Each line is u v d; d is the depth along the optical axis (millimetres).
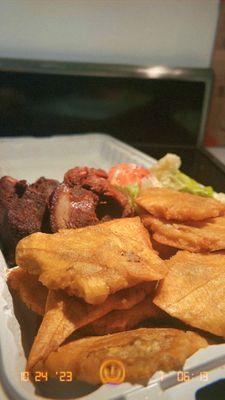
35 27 373
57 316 176
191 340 175
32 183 319
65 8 367
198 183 351
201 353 173
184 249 230
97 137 406
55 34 380
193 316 185
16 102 393
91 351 165
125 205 277
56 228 248
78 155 393
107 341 173
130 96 406
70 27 378
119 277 180
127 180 320
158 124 424
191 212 241
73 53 393
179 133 430
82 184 289
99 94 402
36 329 200
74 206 260
